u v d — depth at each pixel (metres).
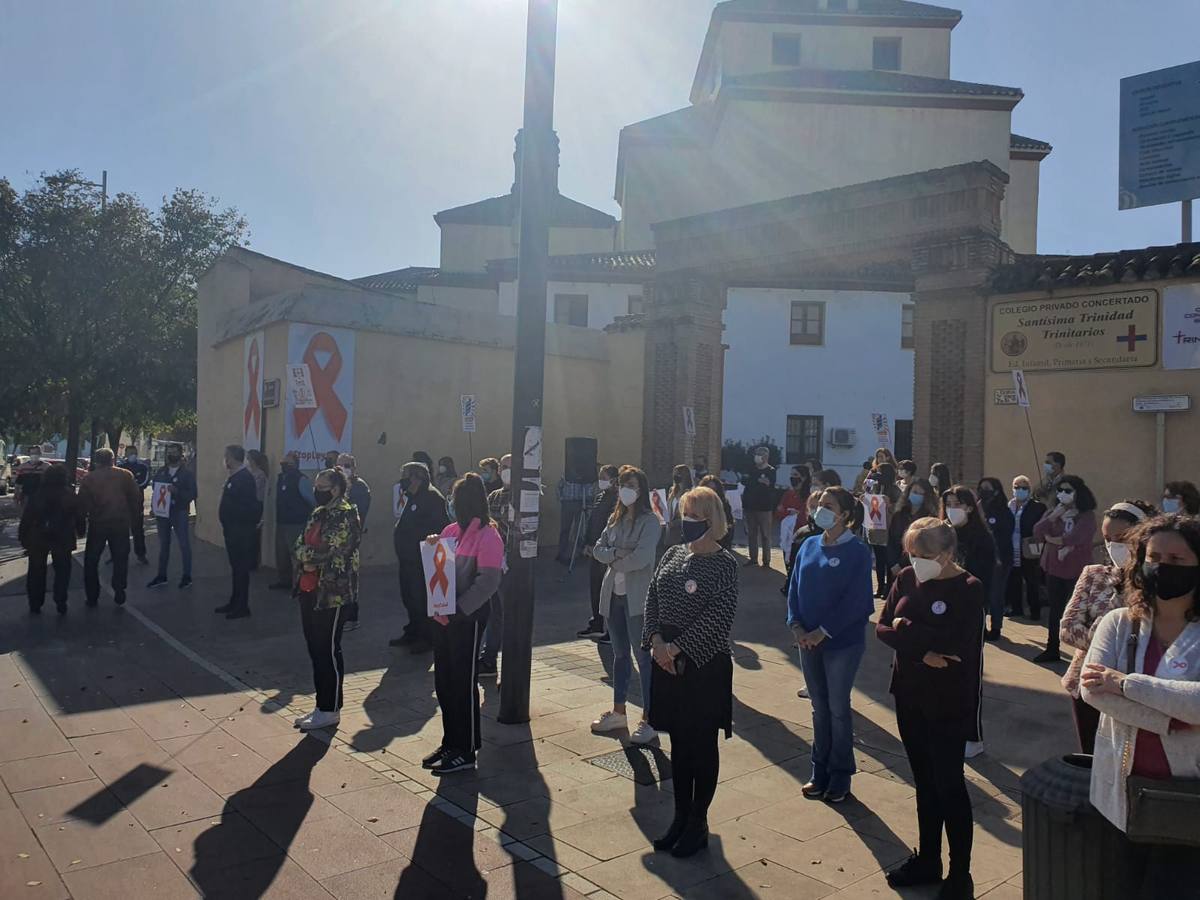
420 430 15.46
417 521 9.03
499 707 7.16
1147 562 3.10
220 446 17.56
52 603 11.23
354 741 6.27
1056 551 8.77
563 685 7.86
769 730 6.68
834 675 5.28
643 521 6.59
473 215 37.88
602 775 5.72
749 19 33.25
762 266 16.88
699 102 39.53
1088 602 4.49
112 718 6.68
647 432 18.23
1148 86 14.84
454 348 15.95
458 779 5.61
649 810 5.19
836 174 30.77
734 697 7.55
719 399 18.48
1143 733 3.00
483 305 34.59
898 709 4.41
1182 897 2.95
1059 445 13.09
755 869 4.48
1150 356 12.38
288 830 4.82
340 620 6.60
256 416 15.11
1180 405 12.00
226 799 5.23
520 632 6.74
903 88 30.55
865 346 32.25
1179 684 2.88
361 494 11.96
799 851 4.68
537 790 5.46
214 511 17.86
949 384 14.21
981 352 13.88
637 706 7.27
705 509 4.79
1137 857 3.12
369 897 4.14
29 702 7.05
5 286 26.56
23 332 27.19
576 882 4.32
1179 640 3.03
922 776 4.34
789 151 30.89
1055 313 13.20
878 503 10.89
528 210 6.74
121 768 5.68
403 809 5.13
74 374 27.31
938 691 4.21
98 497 10.95
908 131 30.75
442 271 37.41
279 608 11.06
